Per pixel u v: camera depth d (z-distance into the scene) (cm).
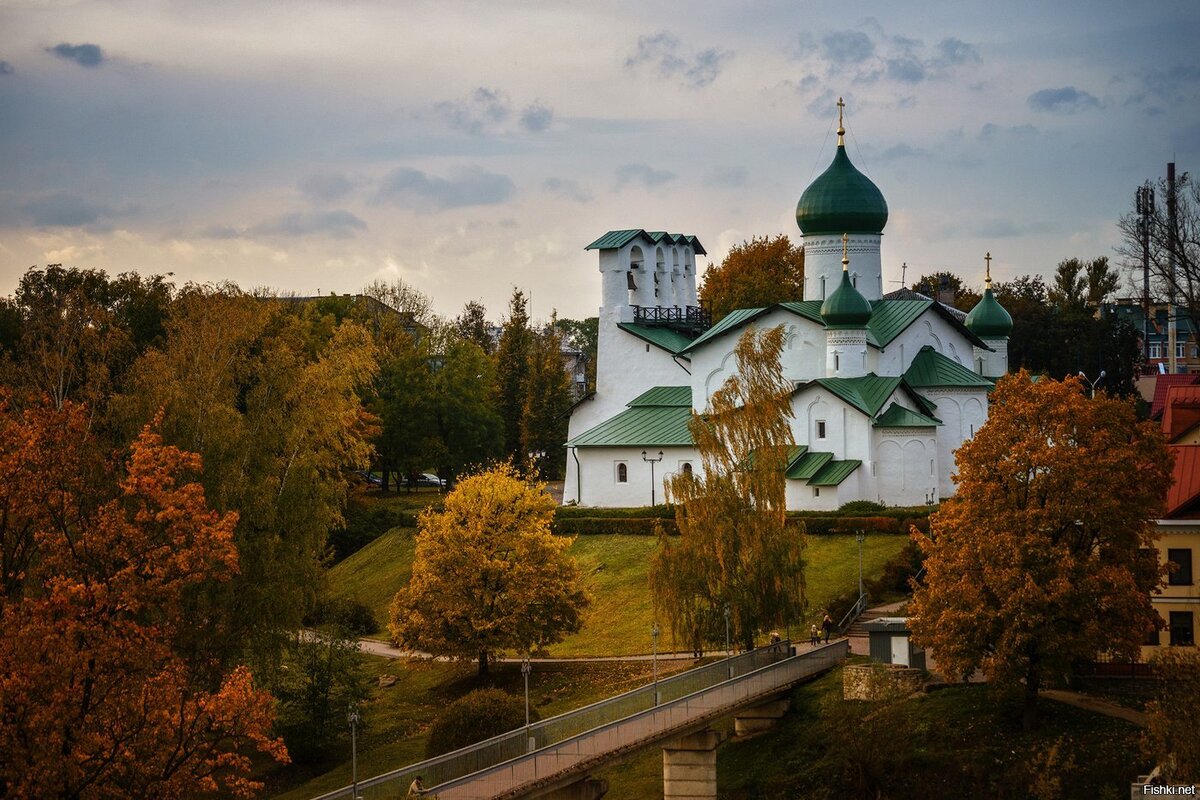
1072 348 16062
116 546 4744
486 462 14400
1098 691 6347
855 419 10256
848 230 11306
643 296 12606
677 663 8044
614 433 11588
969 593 6075
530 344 16912
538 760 5575
